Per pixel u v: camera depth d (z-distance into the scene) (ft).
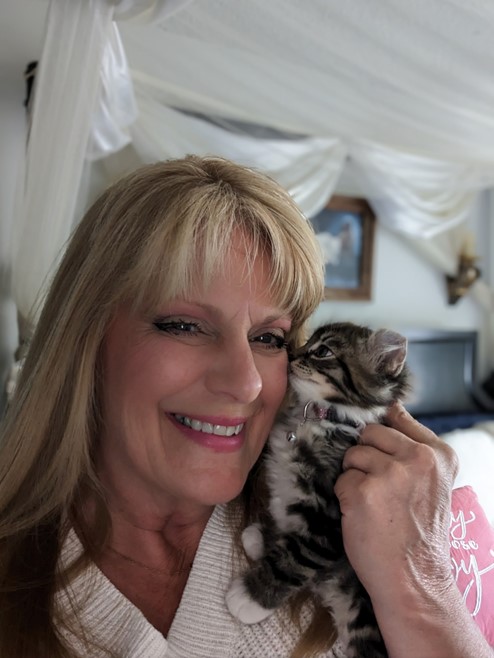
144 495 1.11
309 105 3.16
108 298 1.03
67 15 2.02
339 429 1.38
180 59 2.70
